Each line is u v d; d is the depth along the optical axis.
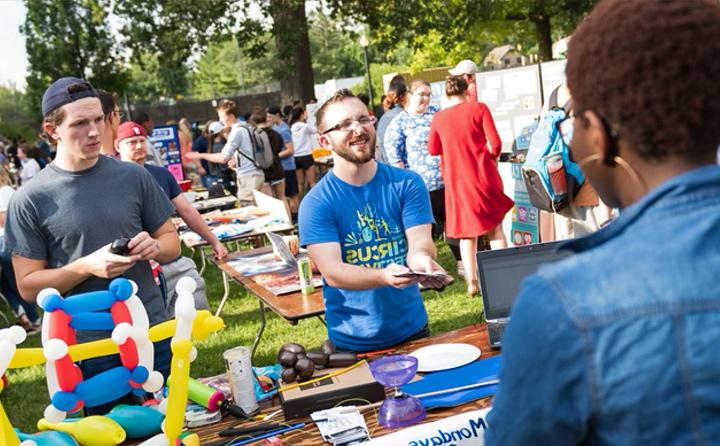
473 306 6.23
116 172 2.94
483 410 2.21
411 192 2.97
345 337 3.00
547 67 7.02
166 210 3.06
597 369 0.91
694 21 0.93
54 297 2.15
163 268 4.21
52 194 2.82
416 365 2.31
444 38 24.78
